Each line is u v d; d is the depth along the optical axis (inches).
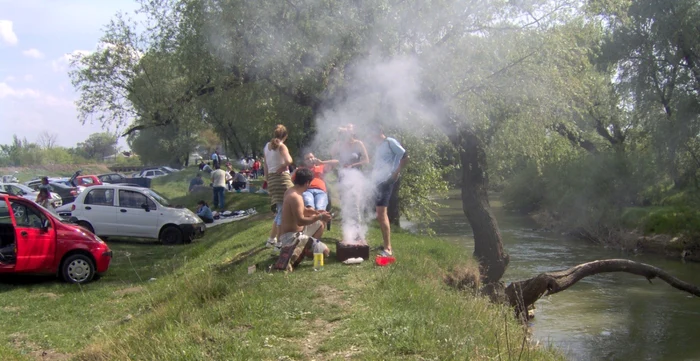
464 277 432.1
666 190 1065.5
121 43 657.0
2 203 423.8
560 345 462.9
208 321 243.9
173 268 462.9
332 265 321.4
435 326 220.7
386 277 285.7
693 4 968.9
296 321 235.3
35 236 423.2
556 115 563.5
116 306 365.7
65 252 433.4
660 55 1031.6
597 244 977.5
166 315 272.7
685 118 983.6
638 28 1033.5
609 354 449.4
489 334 233.6
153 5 581.3
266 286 279.0
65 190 1229.1
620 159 1086.4
